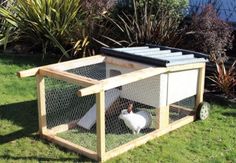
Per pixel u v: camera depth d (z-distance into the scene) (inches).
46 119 144.9
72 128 140.4
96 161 119.2
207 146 130.5
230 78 176.1
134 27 202.8
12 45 240.1
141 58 138.6
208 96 174.9
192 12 209.0
